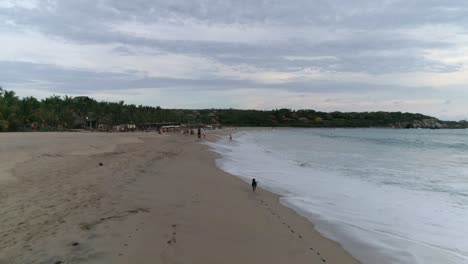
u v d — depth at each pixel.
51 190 10.47
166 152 28.12
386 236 8.86
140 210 9.19
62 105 93.69
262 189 14.41
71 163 16.72
